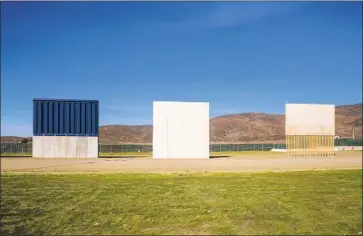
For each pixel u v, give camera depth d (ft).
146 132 520.83
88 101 135.64
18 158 130.82
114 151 217.56
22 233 28.89
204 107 129.39
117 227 30.35
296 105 128.67
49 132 133.49
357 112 543.39
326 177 64.18
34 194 46.47
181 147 128.16
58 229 29.84
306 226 29.91
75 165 97.04
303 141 133.08
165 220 32.37
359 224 30.48
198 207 37.73
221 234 27.96
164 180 60.64
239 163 102.37
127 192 47.55
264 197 43.29
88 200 42.09
